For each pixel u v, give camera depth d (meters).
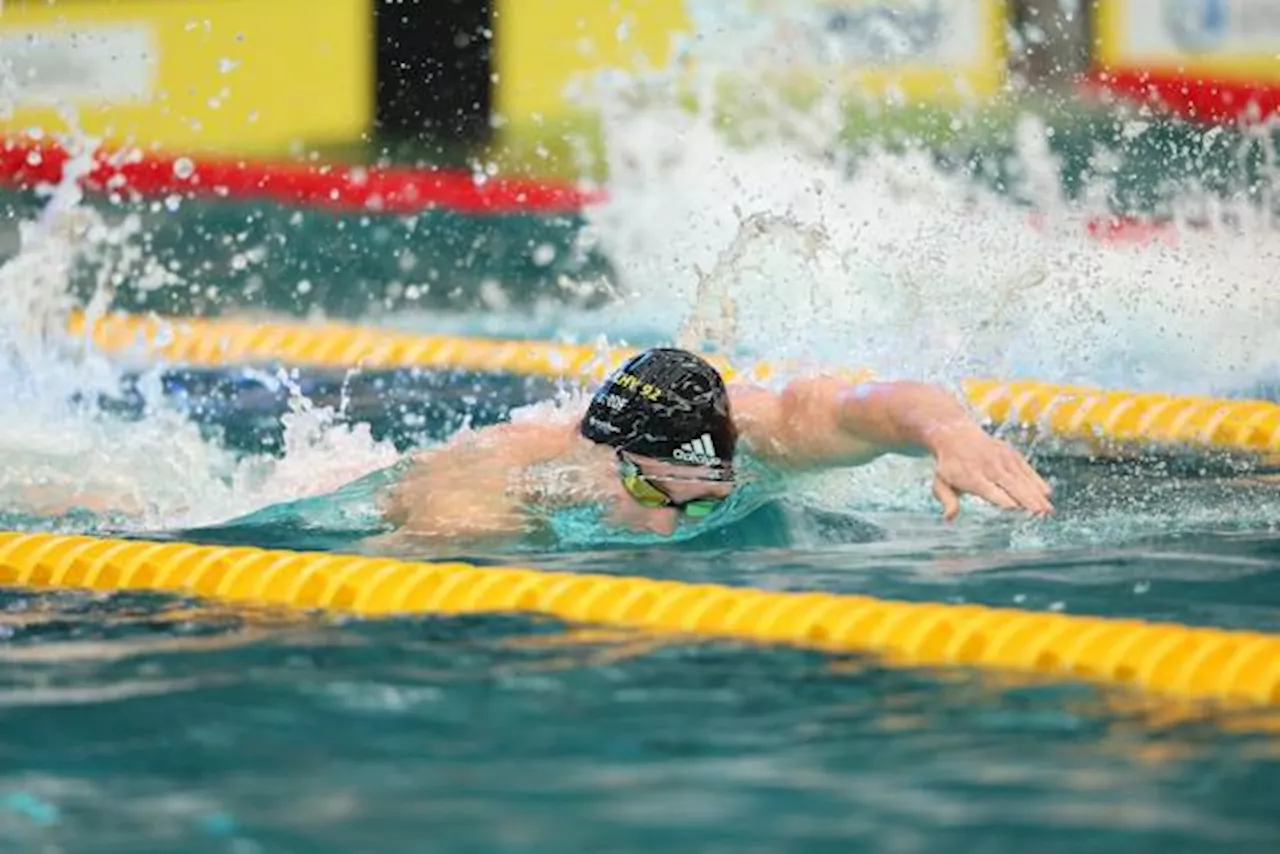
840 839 8.77
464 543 16.11
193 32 39.91
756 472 16.73
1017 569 15.09
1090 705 11.16
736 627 13.17
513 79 38.91
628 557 15.62
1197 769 9.83
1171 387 24.61
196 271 34.84
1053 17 37.09
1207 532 16.61
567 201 37.66
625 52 38.16
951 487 14.75
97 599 14.36
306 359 29.28
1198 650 12.12
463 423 23.52
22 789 9.62
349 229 38.22
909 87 36.94
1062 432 22.58
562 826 8.97
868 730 10.59
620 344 29.61
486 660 12.26
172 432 21.88
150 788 9.62
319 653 12.49
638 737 10.45
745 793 9.45
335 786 9.59
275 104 39.97
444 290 33.84
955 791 9.48
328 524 17.22
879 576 14.83
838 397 16.20
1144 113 36.34
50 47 39.81
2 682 11.77
